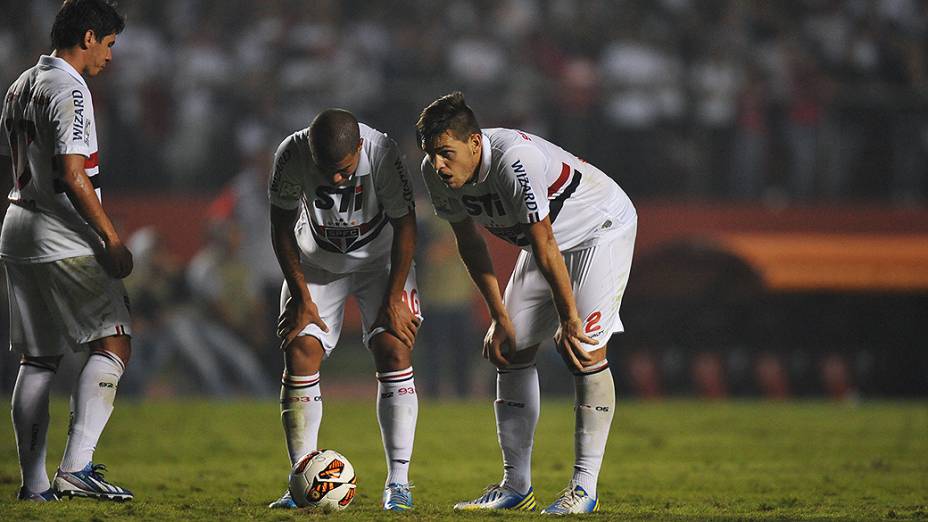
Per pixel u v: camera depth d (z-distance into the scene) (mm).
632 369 53094
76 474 20359
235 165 57219
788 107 60656
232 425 38594
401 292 19938
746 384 53312
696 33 65000
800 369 53594
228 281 53406
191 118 56969
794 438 36188
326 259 20141
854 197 60719
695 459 30953
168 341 52688
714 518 19078
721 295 53219
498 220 19375
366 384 58156
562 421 40938
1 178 20844
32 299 20547
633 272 53375
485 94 59094
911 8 69125
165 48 60781
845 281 51844
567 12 65375
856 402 51344
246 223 54219
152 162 56562
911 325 53844
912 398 53750
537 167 18562
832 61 65375
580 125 59312
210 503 21031
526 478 20484
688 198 59594
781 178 60531
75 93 19797
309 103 58250
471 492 23938
